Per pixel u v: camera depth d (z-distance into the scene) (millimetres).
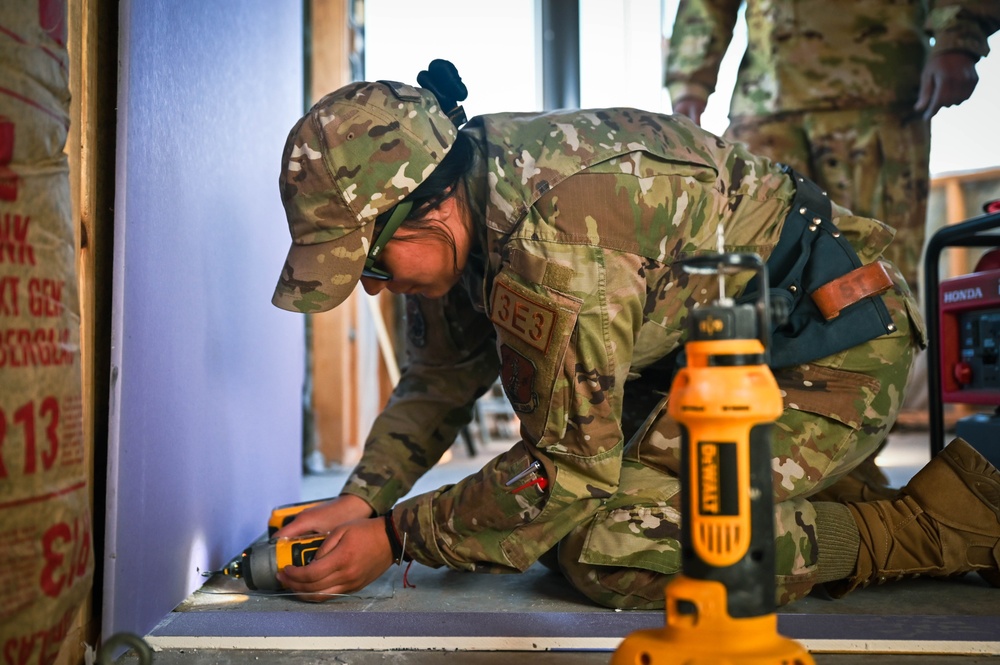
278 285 1271
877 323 1449
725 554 764
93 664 1124
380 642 1181
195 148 1515
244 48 1874
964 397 2264
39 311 810
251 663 1124
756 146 2691
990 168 5582
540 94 4672
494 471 1339
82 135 1145
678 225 1311
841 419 1406
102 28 1219
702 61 2928
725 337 776
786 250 1462
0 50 778
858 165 2568
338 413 3826
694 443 779
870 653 1138
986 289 2154
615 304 1239
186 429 1470
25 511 774
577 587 1388
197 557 1539
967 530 1469
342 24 3814
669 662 757
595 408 1268
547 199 1229
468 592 1513
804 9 2574
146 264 1263
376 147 1246
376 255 1309
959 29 2350
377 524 1416
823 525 1384
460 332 1720
